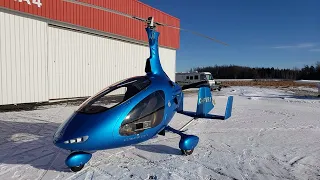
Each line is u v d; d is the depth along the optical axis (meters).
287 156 4.83
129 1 16.22
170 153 4.86
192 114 5.16
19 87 10.78
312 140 6.06
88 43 14.04
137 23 17.09
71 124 3.62
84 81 13.97
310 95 20.91
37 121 7.61
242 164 4.36
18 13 10.56
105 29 14.66
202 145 5.47
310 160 4.63
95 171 3.93
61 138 3.47
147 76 4.53
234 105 12.94
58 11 12.05
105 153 4.74
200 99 4.93
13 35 10.46
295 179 3.79
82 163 3.83
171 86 4.74
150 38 4.68
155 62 4.75
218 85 25.66
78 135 3.46
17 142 5.39
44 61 11.73
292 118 9.23
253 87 33.53
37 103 11.58
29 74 11.14
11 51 10.43
